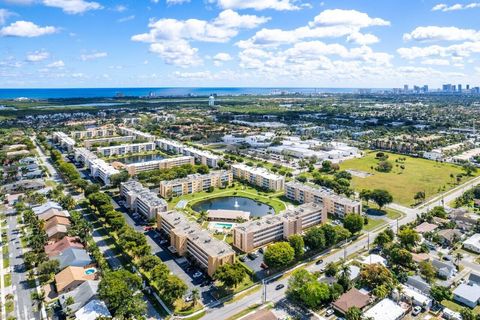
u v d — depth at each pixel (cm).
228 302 19425
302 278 19575
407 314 18450
